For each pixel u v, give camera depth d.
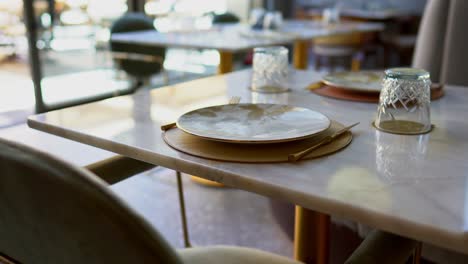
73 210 0.60
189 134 1.04
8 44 3.78
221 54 2.92
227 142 0.95
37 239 0.70
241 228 2.15
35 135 3.29
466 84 2.07
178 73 5.23
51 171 0.59
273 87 1.50
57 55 4.04
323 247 1.29
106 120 1.17
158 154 0.93
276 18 3.63
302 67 3.76
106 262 0.64
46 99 3.93
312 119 1.07
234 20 4.38
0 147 0.64
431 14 2.16
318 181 0.79
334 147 0.95
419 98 1.07
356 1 6.36
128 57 3.40
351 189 0.76
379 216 0.69
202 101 1.37
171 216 2.24
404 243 0.90
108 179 1.17
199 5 5.46
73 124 1.14
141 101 1.38
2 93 3.87
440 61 2.16
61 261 0.69
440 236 0.64
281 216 2.25
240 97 1.38
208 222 2.20
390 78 1.09
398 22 5.79
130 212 0.60
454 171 0.84
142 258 0.61
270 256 1.11
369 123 1.14
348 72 1.69
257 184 0.80
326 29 3.70
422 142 1.00
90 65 4.32
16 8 3.69
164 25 4.15
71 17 4.08
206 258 1.09
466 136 1.04
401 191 0.76
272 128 1.04
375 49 5.68
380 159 0.90
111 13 4.44
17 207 0.67
